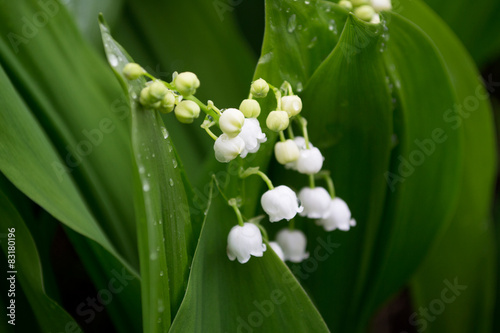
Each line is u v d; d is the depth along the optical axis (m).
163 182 0.17
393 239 0.23
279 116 0.18
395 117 0.21
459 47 0.22
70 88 0.21
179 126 0.23
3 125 0.19
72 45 0.21
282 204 0.18
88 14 0.23
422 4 0.22
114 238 0.21
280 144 0.19
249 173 0.19
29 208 0.22
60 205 0.19
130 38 0.24
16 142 0.19
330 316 0.24
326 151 0.21
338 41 0.18
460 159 0.22
